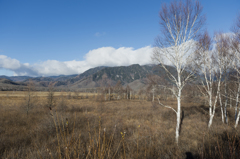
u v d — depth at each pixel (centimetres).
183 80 727
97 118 1261
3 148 552
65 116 945
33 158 420
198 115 1630
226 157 364
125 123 1145
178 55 708
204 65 869
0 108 1761
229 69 977
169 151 543
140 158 479
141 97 6309
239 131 638
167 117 1532
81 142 516
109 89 6112
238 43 803
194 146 601
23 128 902
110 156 445
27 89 1532
